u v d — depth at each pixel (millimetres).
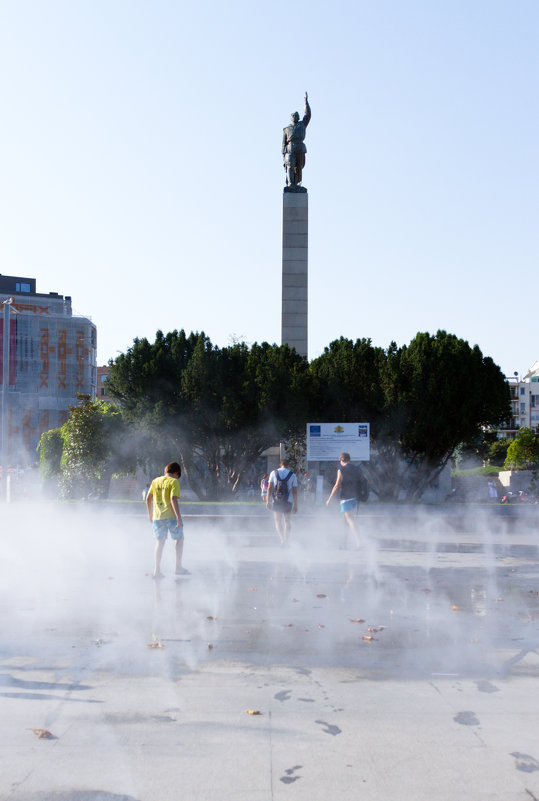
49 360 89938
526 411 128500
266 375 33156
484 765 4379
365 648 7258
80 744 4672
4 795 3969
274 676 6250
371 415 34219
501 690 5875
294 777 4207
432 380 32781
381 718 5184
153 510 12070
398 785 4109
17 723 5047
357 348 35125
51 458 39844
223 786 4090
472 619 8719
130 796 3969
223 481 36219
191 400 33625
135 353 34844
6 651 7055
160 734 4848
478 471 62719
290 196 42562
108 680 6090
